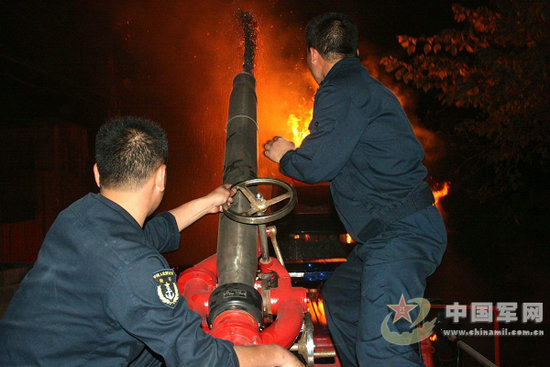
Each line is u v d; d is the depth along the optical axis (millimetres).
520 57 6637
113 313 1457
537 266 10219
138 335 1444
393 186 2172
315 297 3604
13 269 5207
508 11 6836
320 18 2326
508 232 11109
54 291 1508
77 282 1494
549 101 6699
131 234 1571
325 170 2092
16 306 1561
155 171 1652
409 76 7246
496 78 6582
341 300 2510
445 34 7160
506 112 6980
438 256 2193
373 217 2174
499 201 10859
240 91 2607
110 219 1579
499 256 11102
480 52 6766
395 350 2014
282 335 2051
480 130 7398
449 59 7199
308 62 2418
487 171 8922
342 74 2199
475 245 11570
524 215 10703
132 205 1638
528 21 6594
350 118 2096
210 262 2520
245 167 2236
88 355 1499
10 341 1516
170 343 1432
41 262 1574
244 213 2059
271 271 2314
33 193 12727
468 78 6961
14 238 11070
